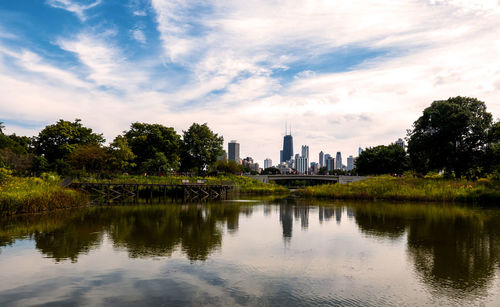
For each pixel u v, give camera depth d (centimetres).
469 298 999
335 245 1731
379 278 1188
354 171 13350
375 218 2742
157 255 1511
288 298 996
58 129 6700
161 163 7294
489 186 4412
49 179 4459
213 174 9325
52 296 1013
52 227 2284
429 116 5841
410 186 5012
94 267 1318
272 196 6506
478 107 5853
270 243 1783
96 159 6147
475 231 2102
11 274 1230
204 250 1614
